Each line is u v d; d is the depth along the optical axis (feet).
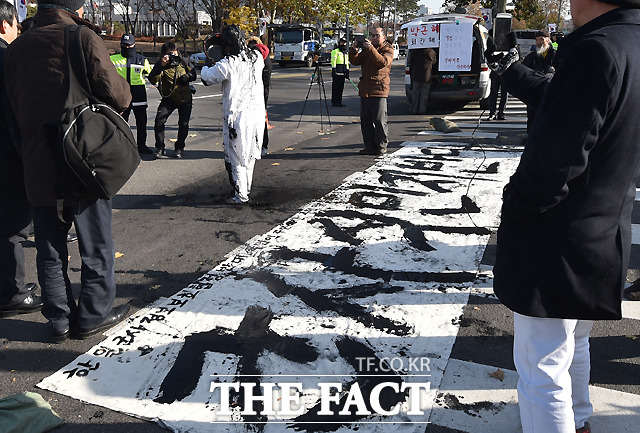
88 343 11.05
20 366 10.29
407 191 21.80
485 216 18.69
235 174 19.86
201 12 144.97
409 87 45.03
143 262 14.99
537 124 6.07
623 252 6.48
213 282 13.71
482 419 8.86
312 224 18.02
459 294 13.09
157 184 23.20
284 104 51.98
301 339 11.12
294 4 113.39
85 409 9.11
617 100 5.86
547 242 6.41
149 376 9.97
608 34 5.92
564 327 6.71
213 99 53.47
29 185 10.24
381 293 13.14
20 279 12.14
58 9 10.33
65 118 9.69
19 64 10.13
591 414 8.15
